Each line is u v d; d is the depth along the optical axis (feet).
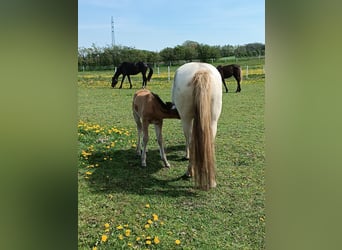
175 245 6.28
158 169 8.35
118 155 8.94
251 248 6.63
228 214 7.06
